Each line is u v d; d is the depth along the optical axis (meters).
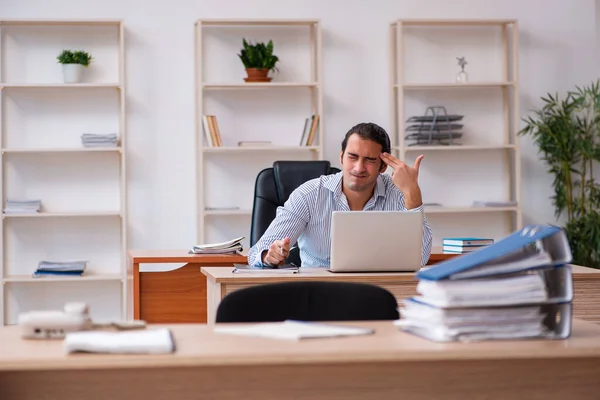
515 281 1.78
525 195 6.38
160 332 1.78
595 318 3.25
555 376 1.89
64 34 5.90
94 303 5.98
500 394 1.88
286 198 4.37
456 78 6.22
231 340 1.78
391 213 3.31
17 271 5.93
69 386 1.78
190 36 5.99
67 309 1.89
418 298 1.87
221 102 6.05
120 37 5.79
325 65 6.12
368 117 6.17
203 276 4.34
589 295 3.26
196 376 1.81
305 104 6.14
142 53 5.96
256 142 5.89
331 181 3.82
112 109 5.98
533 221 6.39
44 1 5.85
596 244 5.96
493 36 6.32
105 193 6.00
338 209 3.79
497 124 6.35
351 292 2.25
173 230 6.01
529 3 6.34
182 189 6.02
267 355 1.62
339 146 6.15
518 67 6.20
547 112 6.22
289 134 6.12
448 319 1.76
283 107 6.12
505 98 6.29
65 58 5.77
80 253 5.99
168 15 5.97
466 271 1.78
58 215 5.70
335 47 6.13
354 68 6.15
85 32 5.92
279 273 3.29
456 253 4.27
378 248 3.31
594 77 6.42
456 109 6.29
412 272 3.35
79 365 1.58
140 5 5.95
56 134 5.93
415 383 1.86
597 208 6.17
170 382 1.81
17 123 5.88
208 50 6.02
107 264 6.02
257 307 2.21
